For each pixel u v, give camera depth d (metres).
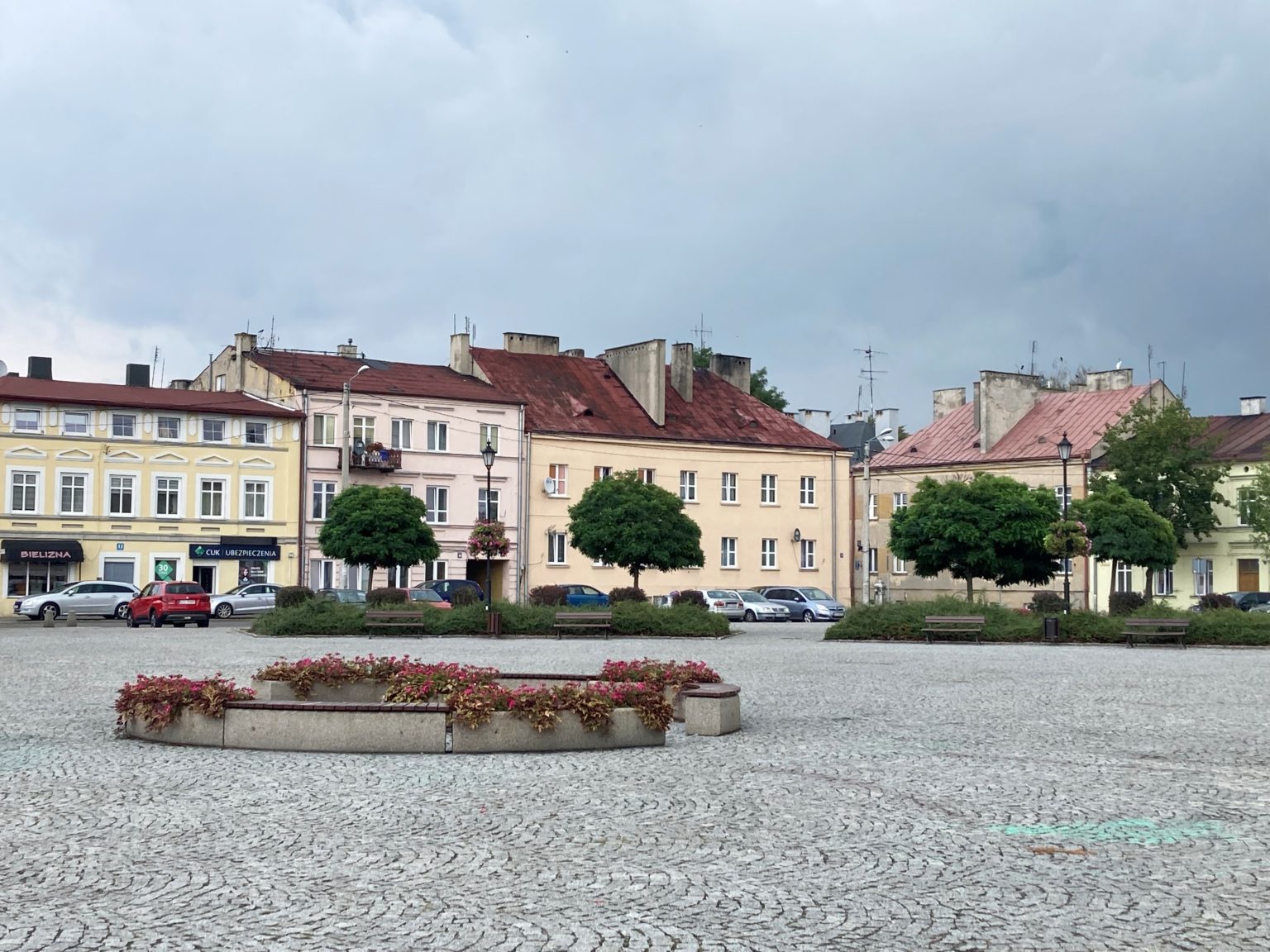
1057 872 10.41
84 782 14.79
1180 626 41.88
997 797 13.70
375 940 8.59
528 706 17.36
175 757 16.73
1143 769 15.55
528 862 10.77
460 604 51.31
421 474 74.00
